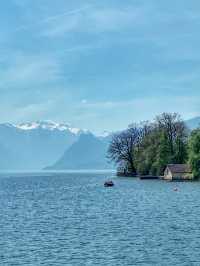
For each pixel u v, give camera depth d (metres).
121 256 50.62
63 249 55.03
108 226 72.25
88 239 60.94
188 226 70.38
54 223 77.75
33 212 96.44
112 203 113.50
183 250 53.03
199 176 199.50
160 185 182.75
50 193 162.25
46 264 47.81
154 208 98.38
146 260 48.69
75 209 100.88
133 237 61.56
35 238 62.66
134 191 154.00
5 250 54.97
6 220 82.81
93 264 47.44
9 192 171.62
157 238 60.44
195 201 113.31
